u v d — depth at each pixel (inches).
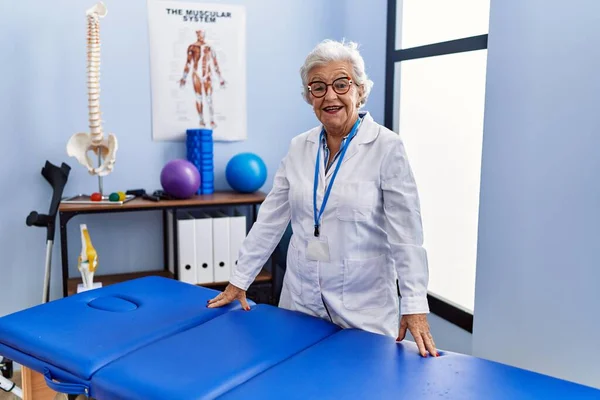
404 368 51.4
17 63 116.8
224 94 132.1
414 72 133.0
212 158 127.6
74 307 67.1
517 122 90.4
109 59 122.8
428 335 58.3
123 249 129.7
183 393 47.3
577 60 79.4
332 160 70.2
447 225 124.8
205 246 121.8
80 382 52.5
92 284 113.0
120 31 123.0
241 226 124.3
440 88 124.3
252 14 132.0
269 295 125.9
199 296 72.1
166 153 130.0
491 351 98.3
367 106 140.0
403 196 64.2
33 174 120.6
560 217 83.5
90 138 115.1
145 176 128.9
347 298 70.1
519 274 91.6
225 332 60.2
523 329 91.4
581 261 80.5
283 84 136.6
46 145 120.8
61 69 119.9
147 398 47.7
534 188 87.7
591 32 77.1
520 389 47.3
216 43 130.0
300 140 74.1
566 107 81.5
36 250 122.8
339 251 68.7
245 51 132.4
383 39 138.9
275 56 135.1
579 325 81.4
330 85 64.0
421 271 62.7
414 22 133.0
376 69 139.5
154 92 127.0
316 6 136.0
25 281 123.1
